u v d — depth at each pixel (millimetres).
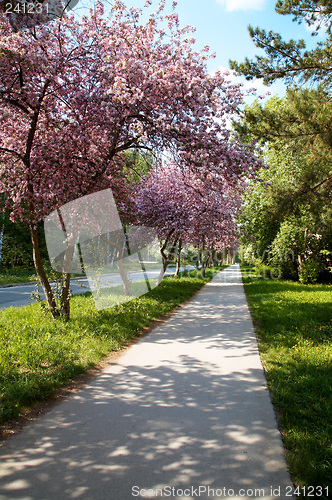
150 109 7254
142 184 14812
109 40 7238
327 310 10195
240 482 2598
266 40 11500
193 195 15484
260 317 9305
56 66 6914
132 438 3223
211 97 7141
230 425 3488
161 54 7414
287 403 4004
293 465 2803
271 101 16609
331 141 10133
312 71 11656
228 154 7219
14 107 7477
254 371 5121
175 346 6488
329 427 3488
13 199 8492
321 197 12195
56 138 7453
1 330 6812
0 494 2436
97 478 2627
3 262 29109
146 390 4402
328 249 22000
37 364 5129
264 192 13227
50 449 3031
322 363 5379
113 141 8148
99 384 4621
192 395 4242
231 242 23344
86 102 7422
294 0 10945
